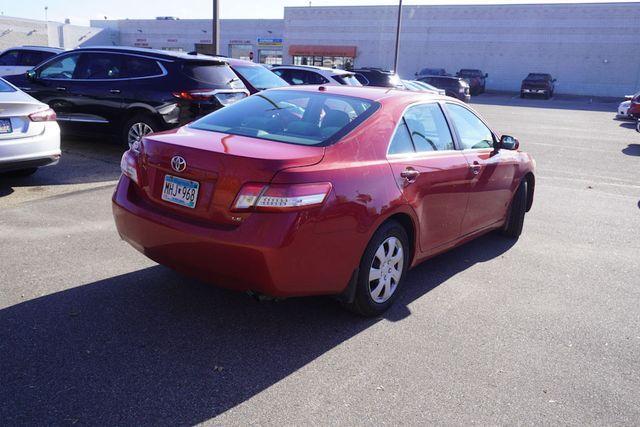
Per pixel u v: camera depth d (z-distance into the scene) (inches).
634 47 1633.9
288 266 118.6
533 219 269.1
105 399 107.3
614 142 616.4
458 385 119.8
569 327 151.7
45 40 1934.1
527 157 229.8
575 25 1683.1
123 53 346.3
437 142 169.8
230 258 118.5
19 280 158.7
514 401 115.3
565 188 350.9
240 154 121.3
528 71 1770.4
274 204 116.0
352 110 150.0
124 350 125.4
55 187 267.3
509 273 192.2
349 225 128.3
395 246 149.9
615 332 150.4
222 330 137.8
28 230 202.1
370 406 110.3
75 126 358.0
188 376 116.9
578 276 192.7
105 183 280.1
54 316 138.9
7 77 371.9
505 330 147.6
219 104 339.6
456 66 1850.4
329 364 125.0
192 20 2198.6
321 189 121.7
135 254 184.5
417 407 111.0
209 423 102.3
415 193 150.0
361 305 143.3
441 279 183.0
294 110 154.7
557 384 122.9
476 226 194.1
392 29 1892.2
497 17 1765.5
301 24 2007.9
